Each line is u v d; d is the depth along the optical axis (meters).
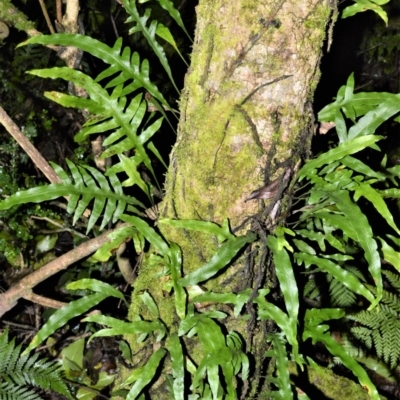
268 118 0.84
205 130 0.86
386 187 1.09
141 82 0.95
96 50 0.92
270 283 0.96
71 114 1.85
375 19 2.09
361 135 0.90
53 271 1.18
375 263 0.80
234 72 0.82
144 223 0.90
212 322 0.87
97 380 1.45
